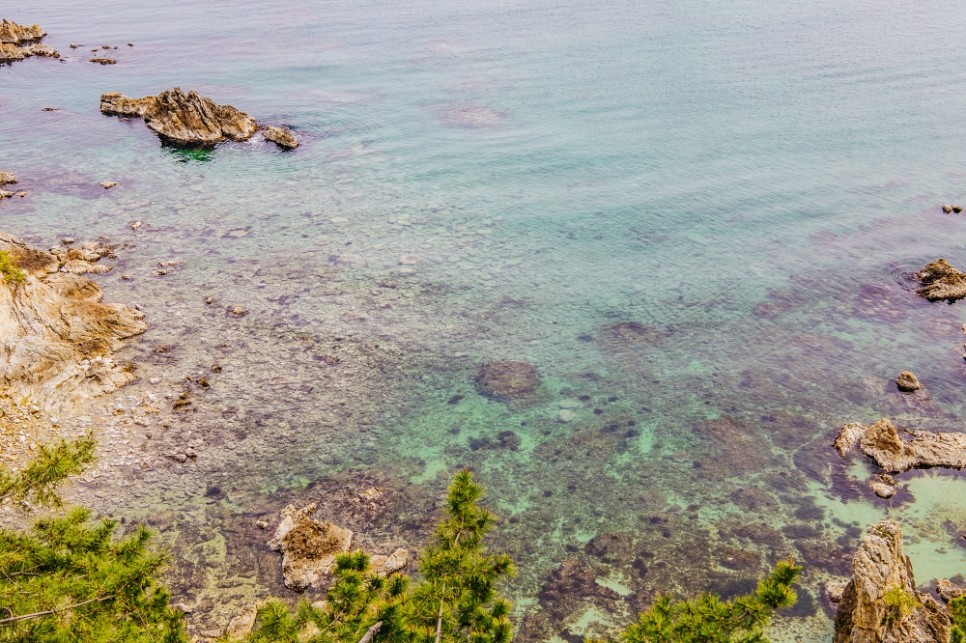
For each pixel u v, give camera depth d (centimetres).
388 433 2788
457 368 3198
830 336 3456
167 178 5272
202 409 2834
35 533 1412
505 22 11281
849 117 6594
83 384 2870
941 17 10612
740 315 3650
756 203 4934
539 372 3191
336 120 6656
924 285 3862
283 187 5153
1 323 2812
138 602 1310
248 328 3400
